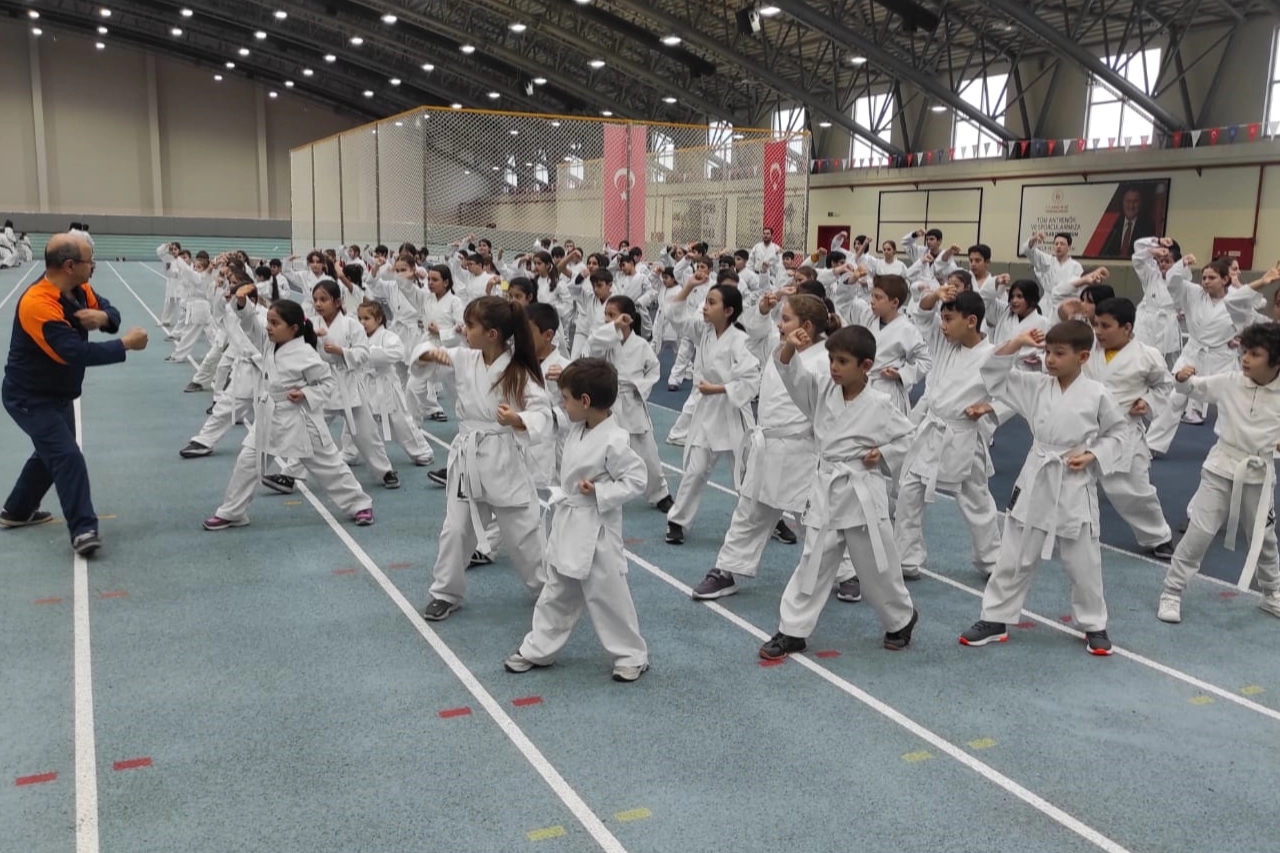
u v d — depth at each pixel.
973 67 26.88
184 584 5.59
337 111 45.28
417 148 16.38
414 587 5.63
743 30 22.94
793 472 5.39
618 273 14.61
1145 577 6.07
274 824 3.37
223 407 8.72
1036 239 12.06
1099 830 3.43
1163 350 11.78
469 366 4.93
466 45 29.34
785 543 6.68
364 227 18.52
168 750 3.83
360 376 7.54
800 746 3.95
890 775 3.75
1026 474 4.91
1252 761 3.89
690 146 18.52
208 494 7.44
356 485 6.77
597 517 4.36
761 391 5.54
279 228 43.59
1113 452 4.74
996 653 4.90
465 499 5.00
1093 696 4.43
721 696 4.38
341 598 5.45
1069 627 5.25
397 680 4.47
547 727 4.07
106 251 39.47
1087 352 4.73
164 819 3.39
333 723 4.07
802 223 18.56
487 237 16.89
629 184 17.97
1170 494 8.05
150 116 40.75
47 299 5.70
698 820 3.44
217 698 4.26
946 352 5.84
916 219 28.09
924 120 28.55
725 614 5.38
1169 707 4.34
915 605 5.53
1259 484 5.11
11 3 34.56
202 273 13.79
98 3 32.50
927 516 7.36
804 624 4.75
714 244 18.64
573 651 4.85
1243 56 21.08
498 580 5.81
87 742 3.88
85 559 5.95
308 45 34.75
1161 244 11.73
